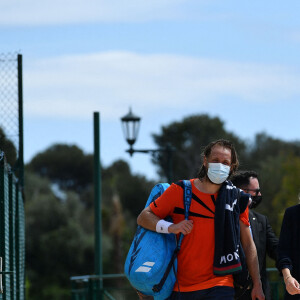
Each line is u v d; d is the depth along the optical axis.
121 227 102.69
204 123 152.38
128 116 37.75
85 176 188.12
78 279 29.38
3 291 17.30
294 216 14.87
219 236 13.28
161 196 13.59
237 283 13.80
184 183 13.55
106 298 29.89
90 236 119.25
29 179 131.38
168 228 13.19
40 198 120.81
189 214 13.41
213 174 13.22
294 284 14.28
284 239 14.87
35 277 113.44
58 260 115.56
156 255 13.34
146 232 13.64
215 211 13.36
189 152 151.50
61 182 187.12
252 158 144.50
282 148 145.00
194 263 13.32
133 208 139.25
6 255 18.14
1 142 21.92
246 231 13.99
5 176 17.94
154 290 13.37
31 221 117.69
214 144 13.55
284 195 68.88
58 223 118.75
